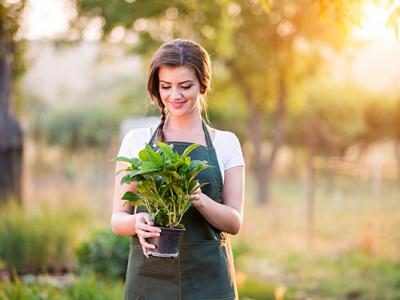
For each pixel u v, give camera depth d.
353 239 12.95
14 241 7.41
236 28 17.25
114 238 7.08
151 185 2.38
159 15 13.22
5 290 4.70
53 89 54.19
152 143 2.65
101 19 14.06
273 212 19.12
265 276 9.16
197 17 13.54
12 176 9.27
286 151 33.78
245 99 22.28
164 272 2.53
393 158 37.84
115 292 5.13
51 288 5.04
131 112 27.30
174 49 2.50
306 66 20.27
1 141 9.21
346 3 3.42
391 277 8.91
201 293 2.53
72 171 24.92
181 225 2.41
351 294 8.12
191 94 2.51
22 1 8.82
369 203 20.94
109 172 26.38
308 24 15.72
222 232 2.62
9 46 9.27
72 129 31.36
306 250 11.80
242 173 2.68
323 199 22.56
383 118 31.38
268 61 18.89
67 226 8.01
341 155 31.06
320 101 27.14
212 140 2.69
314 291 8.30
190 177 2.37
